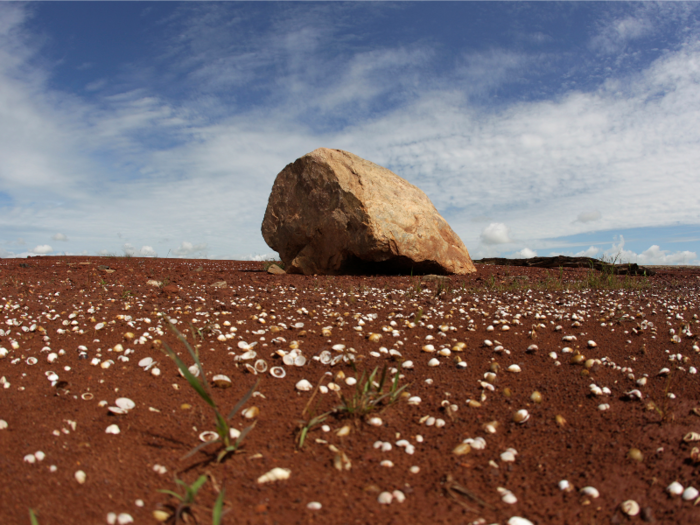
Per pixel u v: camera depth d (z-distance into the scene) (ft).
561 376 9.62
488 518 5.18
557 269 34.06
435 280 24.48
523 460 6.46
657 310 16.97
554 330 13.50
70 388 8.55
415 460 6.40
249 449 6.48
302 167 28.17
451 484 5.75
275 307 16.01
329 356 10.22
